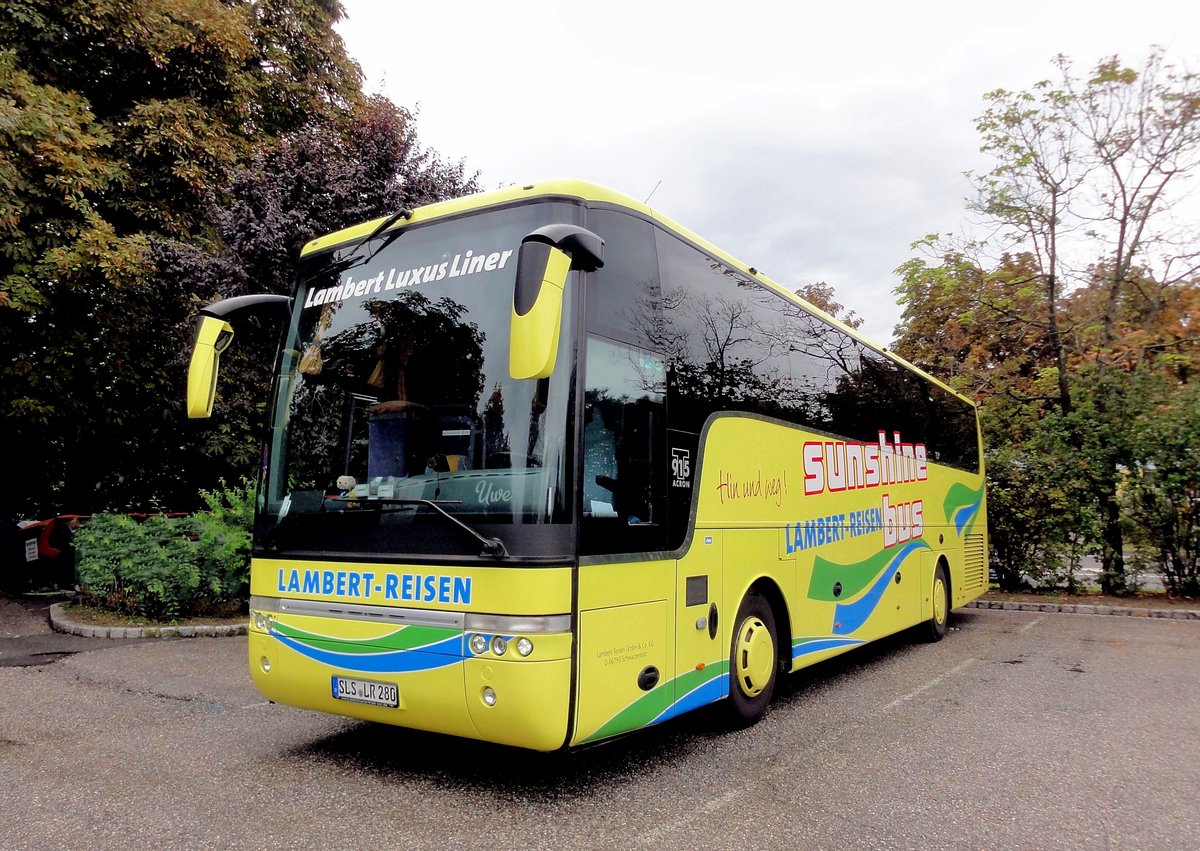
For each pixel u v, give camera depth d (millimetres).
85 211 12078
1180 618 13383
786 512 6871
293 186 12711
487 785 4902
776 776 5145
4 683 7598
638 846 4031
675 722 6520
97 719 6371
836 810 4566
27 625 10789
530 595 4152
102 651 9094
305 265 5680
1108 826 4379
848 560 8031
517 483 4297
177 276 12516
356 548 4770
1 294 10961
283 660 5043
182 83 14461
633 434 4957
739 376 6371
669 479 5273
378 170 13492
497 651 4168
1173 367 16719
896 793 4855
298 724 6246
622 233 5141
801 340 7590
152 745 5684
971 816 4500
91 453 15242
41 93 11641
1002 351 18703
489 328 4645
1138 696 7531
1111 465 14805
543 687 4113
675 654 5176
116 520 11422
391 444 4820
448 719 4375
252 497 11609
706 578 5598
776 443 6809
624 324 5012
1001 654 9891
